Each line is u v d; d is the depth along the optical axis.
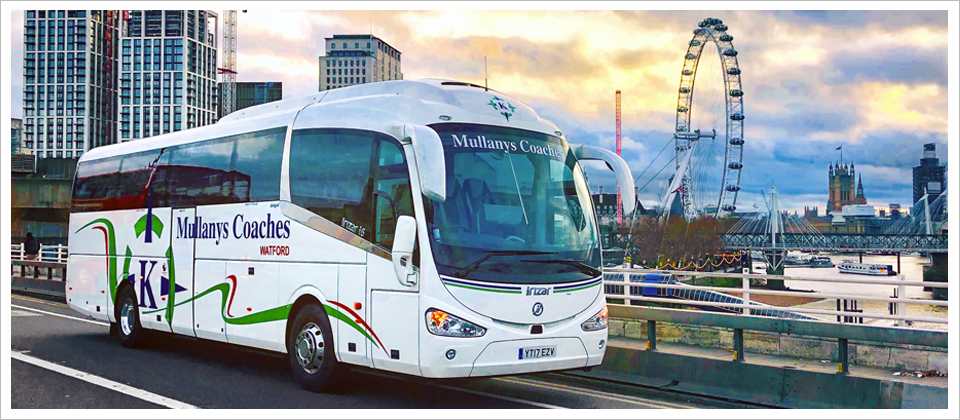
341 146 9.46
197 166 11.88
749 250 134.75
